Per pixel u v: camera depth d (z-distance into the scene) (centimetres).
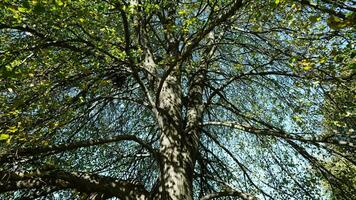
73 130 853
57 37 671
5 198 739
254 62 977
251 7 682
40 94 640
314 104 752
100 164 914
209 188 898
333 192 751
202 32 543
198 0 757
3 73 516
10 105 616
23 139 589
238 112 839
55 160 792
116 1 629
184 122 827
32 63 636
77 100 705
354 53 448
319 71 647
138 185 668
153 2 729
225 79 860
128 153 985
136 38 836
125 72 803
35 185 645
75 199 786
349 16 362
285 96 847
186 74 910
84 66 720
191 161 705
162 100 770
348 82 621
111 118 973
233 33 995
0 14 574
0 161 593
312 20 465
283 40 799
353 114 645
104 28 647
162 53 1009
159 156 690
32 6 501
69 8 564
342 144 628
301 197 825
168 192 635
